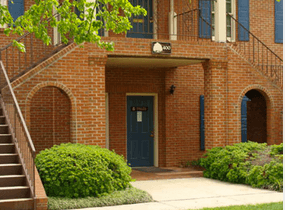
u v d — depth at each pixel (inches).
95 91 432.8
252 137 545.3
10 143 365.4
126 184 372.5
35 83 411.8
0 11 333.7
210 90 478.6
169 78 544.4
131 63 494.9
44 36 330.0
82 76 428.5
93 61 432.8
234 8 575.2
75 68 426.3
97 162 350.6
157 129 546.9
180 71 550.3
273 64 587.8
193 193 374.9
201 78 560.7
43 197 304.7
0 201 298.4
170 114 544.4
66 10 337.1
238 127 484.4
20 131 344.5
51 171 339.6
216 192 379.6
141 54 446.3
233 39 573.6
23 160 337.7
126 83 530.9
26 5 482.9
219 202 338.6
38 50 475.8
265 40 586.2
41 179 344.8
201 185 413.1
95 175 343.9
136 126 546.0
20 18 333.7
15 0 478.6
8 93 403.2
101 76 435.2
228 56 481.7
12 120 380.2
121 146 530.0
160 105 546.3
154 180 442.6
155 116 548.7
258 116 534.0
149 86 539.5
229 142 480.1
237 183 423.2
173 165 544.7
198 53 469.1
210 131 479.2
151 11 544.4
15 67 467.5
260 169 401.4
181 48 461.4
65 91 422.6
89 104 430.6
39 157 358.6
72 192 336.8
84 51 429.7
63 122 487.2
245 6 577.3
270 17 590.2
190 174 475.5
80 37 339.3
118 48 439.5
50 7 322.0
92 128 430.9
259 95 528.4
